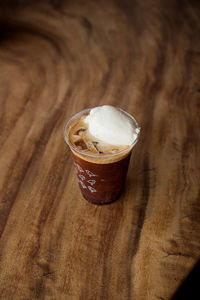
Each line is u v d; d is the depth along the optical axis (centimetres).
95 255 39
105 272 38
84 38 72
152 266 38
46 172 48
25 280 37
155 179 47
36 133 53
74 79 62
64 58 67
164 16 78
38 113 56
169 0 83
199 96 59
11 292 36
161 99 58
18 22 76
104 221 42
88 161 38
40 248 40
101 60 67
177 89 60
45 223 42
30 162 49
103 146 39
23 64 66
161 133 53
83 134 40
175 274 37
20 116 56
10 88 61
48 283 37
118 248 40
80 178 42
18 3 82
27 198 45
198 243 40
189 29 74
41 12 79
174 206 44
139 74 63
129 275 37
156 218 43
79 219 43
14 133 53
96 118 39
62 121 55
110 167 38
